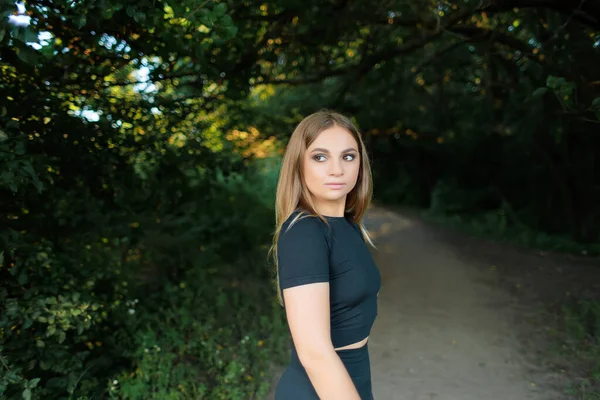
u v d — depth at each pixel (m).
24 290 2.96
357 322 1.47
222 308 5.59
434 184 17.16
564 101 4.26
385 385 4.17
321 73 7.36
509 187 14.41
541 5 5.60
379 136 15.82
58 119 3.52
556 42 6.17
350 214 1.75
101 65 3.99
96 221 3.92
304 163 1.48
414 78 10.41
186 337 4.57
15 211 3.31
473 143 14.51
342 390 1.25
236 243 7.93
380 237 11.72
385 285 7.41
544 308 5.90
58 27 3.40
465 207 14.77
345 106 10.51
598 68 6.07
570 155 10.67
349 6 5.71
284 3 5.04
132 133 4.29
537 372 4.23
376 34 6.98
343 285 1.43
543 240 10.38
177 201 4.86
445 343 5.02
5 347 2.83
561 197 11.71
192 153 4.91
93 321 3.31
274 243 1.54
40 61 3.32
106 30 3.62
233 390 3.62
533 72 6.89
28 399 2.67
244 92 5.34
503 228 11.55
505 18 7.90
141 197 4.48
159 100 4.54
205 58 4.25
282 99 10.48
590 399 3.66
